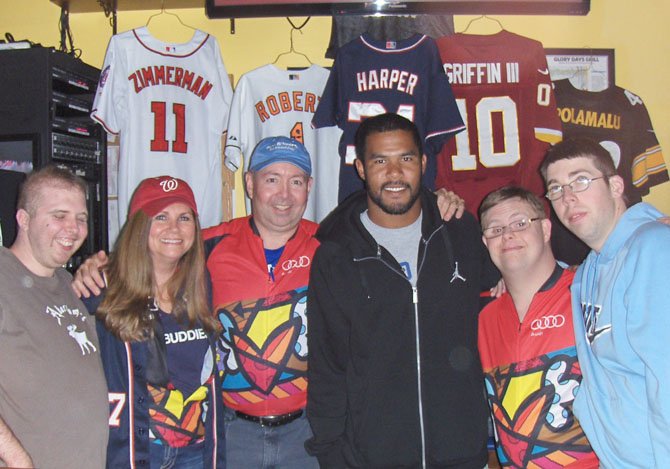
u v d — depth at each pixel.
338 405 1.97
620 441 1.49
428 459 1.85
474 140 3.04
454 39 3.04
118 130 2.93
